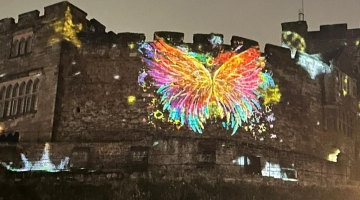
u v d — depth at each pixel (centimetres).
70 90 4350
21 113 4466
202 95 4269
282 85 4728
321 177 4397
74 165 3906
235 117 4325
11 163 4031
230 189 3475
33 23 4653
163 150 3809
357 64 5981
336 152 5138
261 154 4072
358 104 5834
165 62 4309
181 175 3544
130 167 3778
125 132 4188
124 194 3250
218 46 4397
